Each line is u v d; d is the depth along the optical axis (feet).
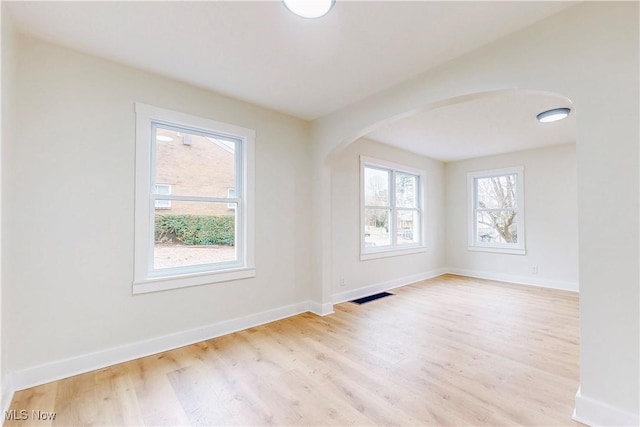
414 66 7.88
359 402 5.98
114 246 7.61
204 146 9.55
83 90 7.22
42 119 6.71
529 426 5.27
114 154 7.63
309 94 9.63
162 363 7.57
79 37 6.63
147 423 5.39
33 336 6.54
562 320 10.74
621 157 5.06
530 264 16.52
